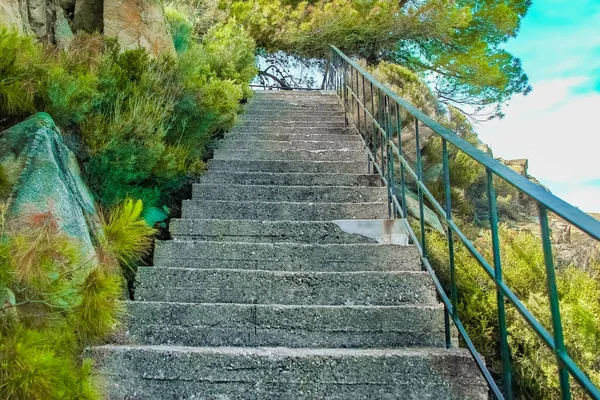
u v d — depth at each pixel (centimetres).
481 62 872
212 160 382
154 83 299
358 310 196
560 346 94
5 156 174
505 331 127
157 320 195
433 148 573
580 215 85
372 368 162
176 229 271
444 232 455
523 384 280
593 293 330
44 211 168
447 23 846
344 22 866
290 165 386
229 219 286
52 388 108
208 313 196
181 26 505
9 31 253
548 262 96
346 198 328
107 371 161
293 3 939
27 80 192
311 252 247
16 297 141
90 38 252
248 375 161
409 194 525
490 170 126
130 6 398
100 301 137
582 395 264
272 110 567
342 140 475
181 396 159
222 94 406
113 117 255
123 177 245
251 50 692
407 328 193
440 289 189
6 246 118
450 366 162
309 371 162
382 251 246
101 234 204
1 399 103
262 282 220
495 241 129
